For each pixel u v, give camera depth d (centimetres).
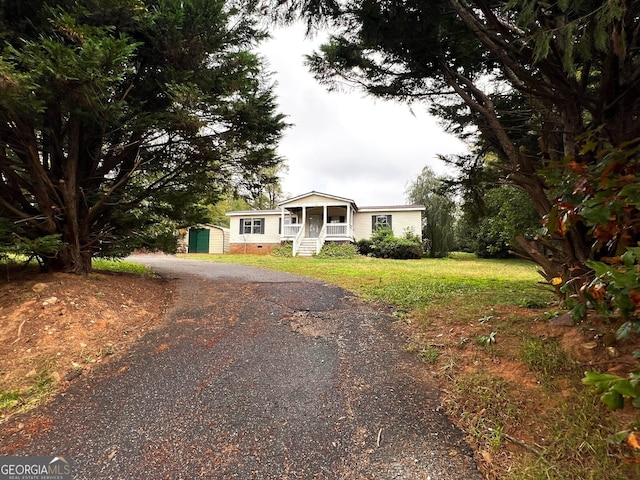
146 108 558
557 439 188
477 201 531
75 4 397
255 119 573
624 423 184
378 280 710
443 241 2114
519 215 1041
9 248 424
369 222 2178
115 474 192
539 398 221
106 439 220
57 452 210
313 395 262
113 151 574
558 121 324
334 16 357
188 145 596
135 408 252
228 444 213
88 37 341
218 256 1784
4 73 300
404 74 462
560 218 178
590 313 295
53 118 464
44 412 250
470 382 254
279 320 429
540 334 295
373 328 389
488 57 416
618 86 264
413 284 638
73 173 519
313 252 1842
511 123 443
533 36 245
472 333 331
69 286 470
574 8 234
